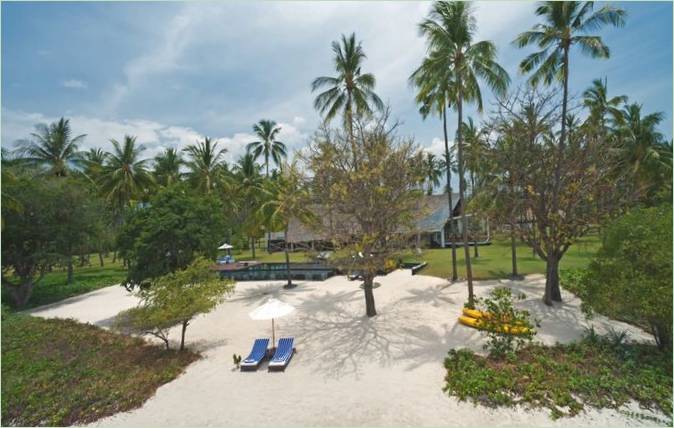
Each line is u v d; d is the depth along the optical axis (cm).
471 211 1816
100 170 3250
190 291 1134
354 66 2064
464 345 1094
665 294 806
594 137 1380
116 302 1997
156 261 1535
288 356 1060
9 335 1380
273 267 2981
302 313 1552
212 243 1656
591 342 1009
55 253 2000
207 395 872
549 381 810
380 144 1331
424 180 1451
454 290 1756
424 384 866
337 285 2123
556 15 1414
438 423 704
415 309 1498
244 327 1411
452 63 1496
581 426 668
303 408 790
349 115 1411
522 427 679
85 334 1373
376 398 813
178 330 1398
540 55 1530
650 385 767
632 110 2809
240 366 1016
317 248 1641
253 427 730
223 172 4266
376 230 1330
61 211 2042
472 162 1848
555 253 1428
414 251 1446
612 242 1003
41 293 2253
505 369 881
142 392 888
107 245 2714
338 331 1298
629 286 861
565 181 1394
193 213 1639
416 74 1576
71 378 977
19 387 922
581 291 1088
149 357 1123
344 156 1342
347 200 1284
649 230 904
